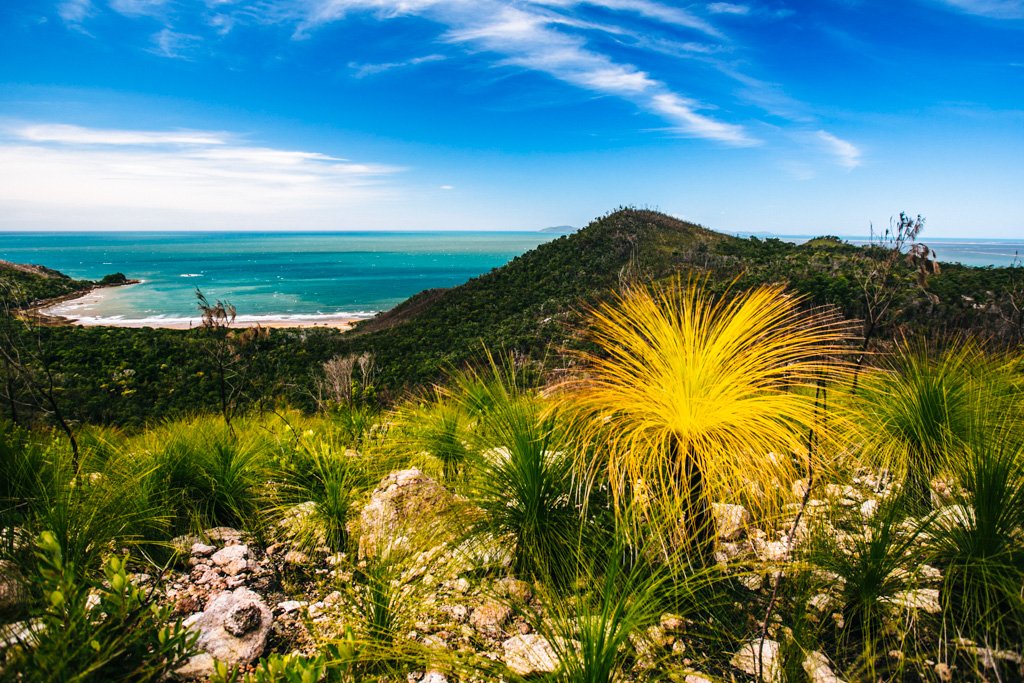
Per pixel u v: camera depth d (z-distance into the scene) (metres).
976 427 2.85
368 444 4.58
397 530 2.77
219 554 2.92
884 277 2.71
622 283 2.92
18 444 3.28
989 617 2.00
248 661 2.07
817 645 2.01
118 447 4.09
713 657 1.99
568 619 1.89
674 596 2.20
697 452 2.31
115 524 2.75
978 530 2.20
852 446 3.15
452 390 4.61
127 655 1.89
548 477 2.75
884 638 2.03
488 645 2.13
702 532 2.51
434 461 4.08
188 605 2.46
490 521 2.76
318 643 2.02
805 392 3.31
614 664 1.82
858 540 2.28
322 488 3.71
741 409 2.33
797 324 2.64
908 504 2.82
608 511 2.79
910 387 3.28
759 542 2.59
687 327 2.55
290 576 2.86
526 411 3.04
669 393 2.44
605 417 2.62
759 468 2.30
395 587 2.33
